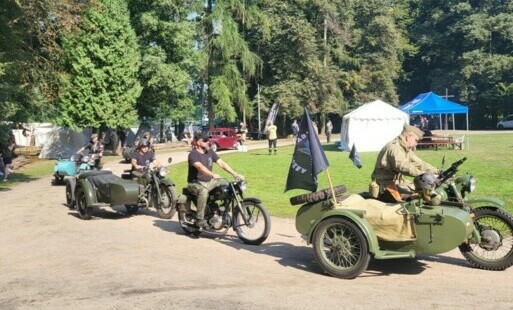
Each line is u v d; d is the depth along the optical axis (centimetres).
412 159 755
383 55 6606
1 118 2008
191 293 629
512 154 2617
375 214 718
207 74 5053
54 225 1127
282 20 5841
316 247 721
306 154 776
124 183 1182
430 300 595
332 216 716
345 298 605
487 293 621
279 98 5641
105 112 3372
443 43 7356
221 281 685
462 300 593
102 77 3341
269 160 2873
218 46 4884
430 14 7700
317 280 691
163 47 4178
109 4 3369
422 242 696
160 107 4197
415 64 7950
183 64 4184
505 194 1351
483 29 6825
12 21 2052
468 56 6781
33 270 758
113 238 979
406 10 7944
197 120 6762
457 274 712
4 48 2083
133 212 1290
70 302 604
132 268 756
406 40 7500
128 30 3475
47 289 658
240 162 2747
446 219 677
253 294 623
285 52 5872
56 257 837
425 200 699
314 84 5775
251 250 873
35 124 3966
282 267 761
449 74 7100
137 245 915
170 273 726
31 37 2381
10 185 1980
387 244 725
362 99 6450
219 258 816
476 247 784
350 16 6444
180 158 3155
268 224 901
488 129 6875
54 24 2386
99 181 1196
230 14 5019
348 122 3409
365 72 6412
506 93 6544
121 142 3906
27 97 2453
